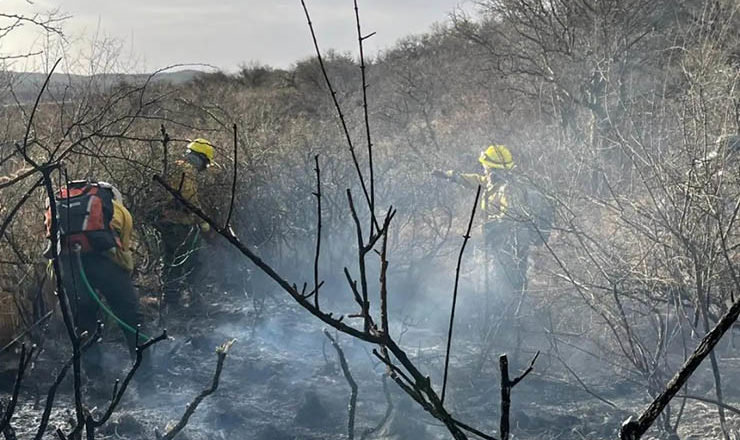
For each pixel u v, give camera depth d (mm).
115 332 7215
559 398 6074
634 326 6363
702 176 5273
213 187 9289
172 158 8688
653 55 13219
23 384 6082
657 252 5762
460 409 5867
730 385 5980
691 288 5520
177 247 8414
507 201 7750
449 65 20344
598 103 12578
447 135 16125
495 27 17922
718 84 6156
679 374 2098
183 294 8781
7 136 7000
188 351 7164
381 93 20781
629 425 2102
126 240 6234
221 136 10133
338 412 5758
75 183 6188
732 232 5711
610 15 14047
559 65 14508
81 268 5961
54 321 7031
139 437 5297
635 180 6520
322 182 9289
